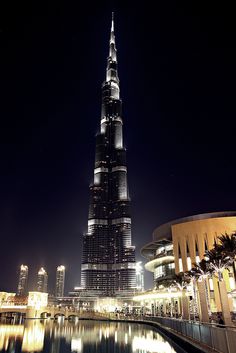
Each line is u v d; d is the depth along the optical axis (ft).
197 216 343.87
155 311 368.68
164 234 378.32
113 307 625.00
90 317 470.39
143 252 435.53
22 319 494.59
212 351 74.79
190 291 225.76
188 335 107.76
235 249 132.98
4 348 143.54
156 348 133.39
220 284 136.36
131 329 241.96
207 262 150.00
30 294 526.57
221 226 311.06
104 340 170.19
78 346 148.46
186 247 321.73
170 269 368.89
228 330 65.98
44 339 179.22
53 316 512.63
